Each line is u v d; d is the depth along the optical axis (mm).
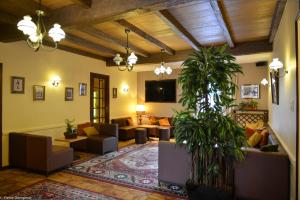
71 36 4492
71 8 3021
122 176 3754
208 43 4949
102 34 4188
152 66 7188
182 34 3943
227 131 2498
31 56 4637
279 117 3805
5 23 3705
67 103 5547
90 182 3488
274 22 3529
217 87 2578
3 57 4105
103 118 6875
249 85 6852
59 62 5301
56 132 5207
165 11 3230
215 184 2701
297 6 2273
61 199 2896
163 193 3094
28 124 4574
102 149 5156
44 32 2850
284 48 3211
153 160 4719
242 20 3629
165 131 6828
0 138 4055
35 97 4703
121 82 7730
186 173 3105
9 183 3420
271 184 2596
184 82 2680
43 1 2922
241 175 2729
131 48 5293
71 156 4254
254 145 4047
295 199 2305
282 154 2580
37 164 3824
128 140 6996
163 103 8281
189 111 2742
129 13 2701
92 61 6359
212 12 3312
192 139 2637
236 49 5012
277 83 3930
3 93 4113
